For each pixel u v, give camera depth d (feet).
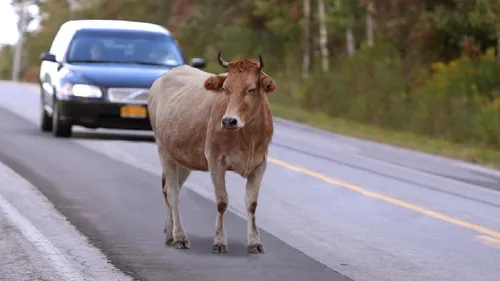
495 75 133.18
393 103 136.46
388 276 41.39
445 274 42.29
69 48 95.09
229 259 43.57
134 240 47.01
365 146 98.94
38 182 63.72
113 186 63.52
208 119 44.88
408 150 97.81
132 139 91.81
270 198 61.93
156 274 40.06
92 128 91.61
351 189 66.90
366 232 51.49
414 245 48.55
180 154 46.96
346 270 42.19
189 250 45.32
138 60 94.43
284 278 40.19
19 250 43.62
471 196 66.54
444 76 135.03
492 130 113.50
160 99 50.06
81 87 88.28
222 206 44.93
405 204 61.21
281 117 132.46
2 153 77.25
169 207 47.14
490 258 46.14
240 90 42.39
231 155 44.01
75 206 55.67
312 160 82.99
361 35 201.26
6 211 53.26
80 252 43.65
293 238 49.08
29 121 106.32
